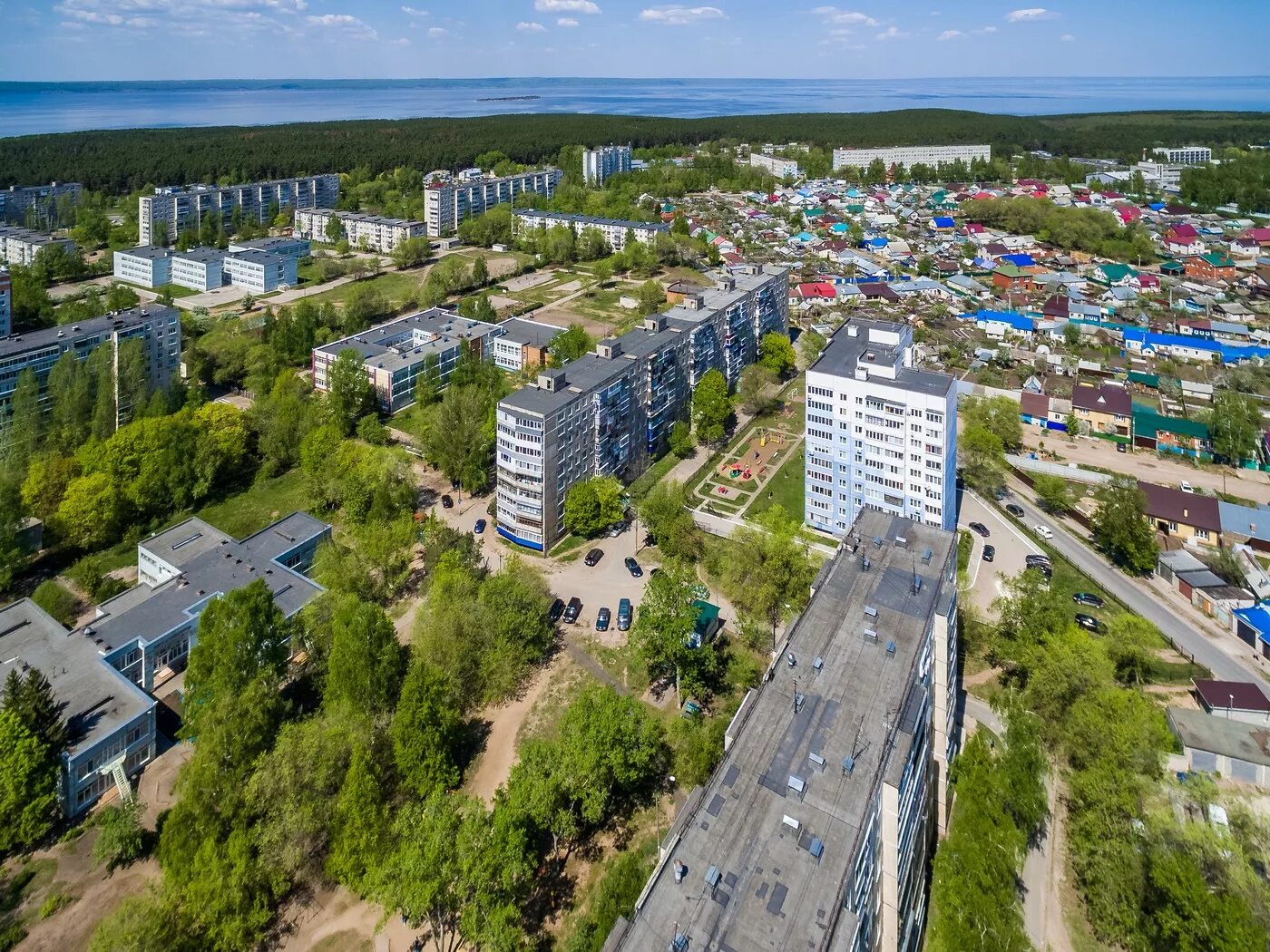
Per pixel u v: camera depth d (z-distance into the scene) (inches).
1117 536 5546.3
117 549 5940.0
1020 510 6417.3
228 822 3206.2
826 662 3149.6
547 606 4877.0
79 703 3934.5
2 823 3417.8
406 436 7795.3
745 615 4832.7
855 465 5782.5
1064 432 7849.4
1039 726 3754.9
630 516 6368.1
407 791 3523.6
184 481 6456.7
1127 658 4367.6
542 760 3420.3
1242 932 2637.8
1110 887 3019.2
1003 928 2790.4
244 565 5162.4
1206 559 5551.2
